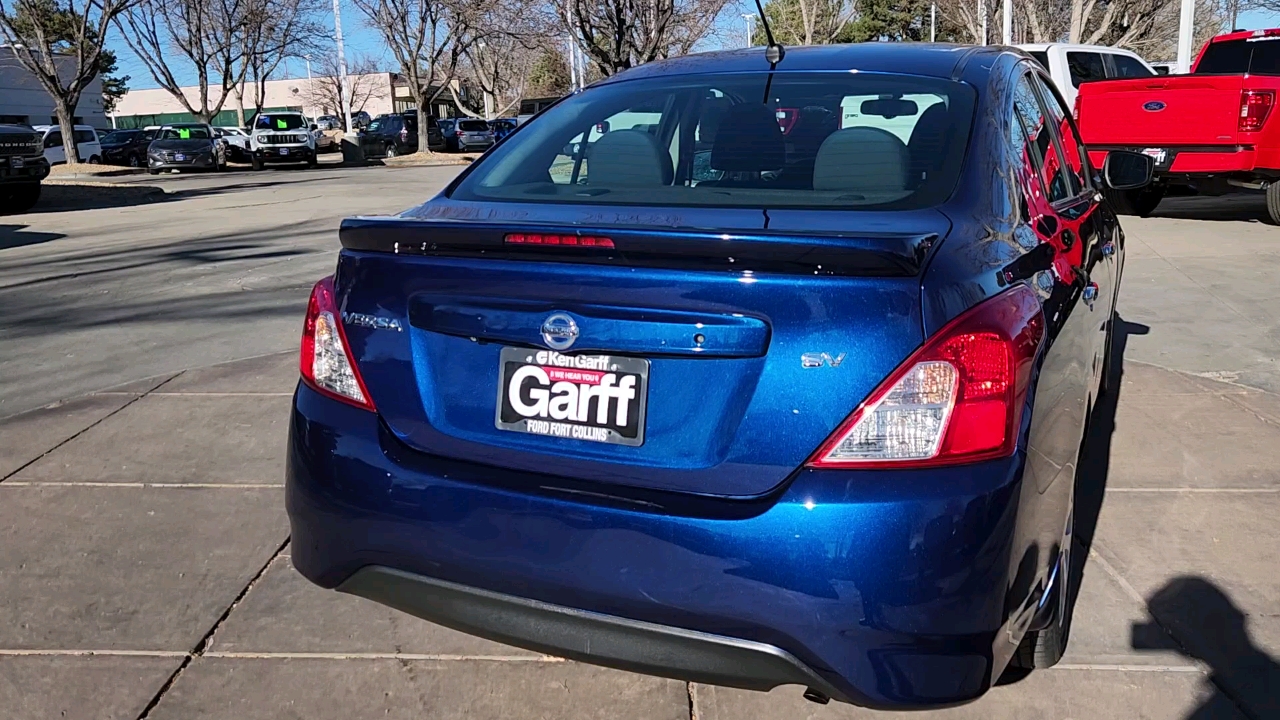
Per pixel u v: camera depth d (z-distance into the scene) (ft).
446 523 7.18
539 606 7.01
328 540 7.73
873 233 6.73
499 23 99.30
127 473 13.71
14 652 9.39
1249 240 31.48
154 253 33.42
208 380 18.12
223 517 12.34
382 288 7.60
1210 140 32.99
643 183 8.95
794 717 8.43
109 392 17.43
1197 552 11.18
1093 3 79.56
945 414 6.31
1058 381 7.61
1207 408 15.99
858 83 9.49
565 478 6.97
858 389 6.34
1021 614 6.84
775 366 6.45
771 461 6.46
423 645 9.57
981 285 6.70
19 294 26.17
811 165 8.57
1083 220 11.14
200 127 102.68
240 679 9.02
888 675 6.37
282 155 102.53
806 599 6.32
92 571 10.95
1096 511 12.28
